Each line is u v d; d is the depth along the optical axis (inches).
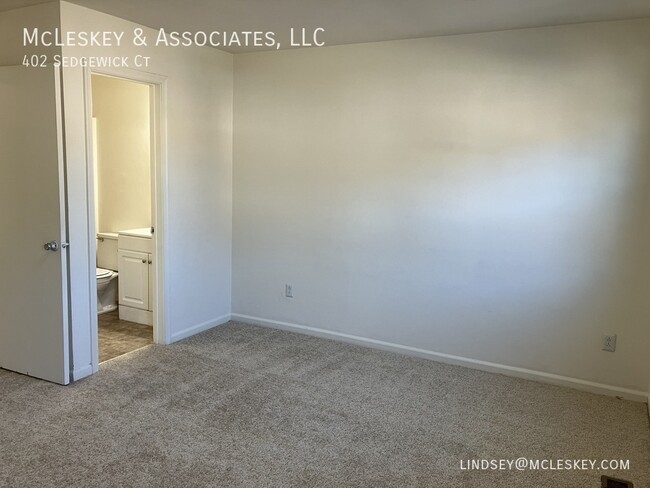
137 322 187.9
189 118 165.0
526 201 141.6
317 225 172.6
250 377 141.9
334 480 95.8
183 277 169.8
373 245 164.2
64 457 100.9
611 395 136.9
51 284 130.3
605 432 116.6
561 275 139.9
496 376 147.8
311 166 170.9
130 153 199.8
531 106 138.5
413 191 156.0
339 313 172.7
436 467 101.0
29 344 136.6
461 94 146.3
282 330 183.3
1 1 124.3
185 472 97.0
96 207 209.8
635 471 101.4
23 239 132.6
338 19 133.6
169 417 117.9
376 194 161.6
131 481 93.9
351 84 161.3
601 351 137.6
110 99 201.5
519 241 143.6
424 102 151.5
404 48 152.6
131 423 114.7
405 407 126.3
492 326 149.7
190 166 167.5
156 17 136.3
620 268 133.6
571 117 134.6
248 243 186.2
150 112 156.9
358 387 137.3
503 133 142.3
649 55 126.1
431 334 158.6
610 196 132.6
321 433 112.6
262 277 185.3
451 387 139.0
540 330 143.9
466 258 150.9
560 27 133.3
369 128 160.2
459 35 144.9
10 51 132.2
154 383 136.2
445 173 150.9
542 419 122.1
